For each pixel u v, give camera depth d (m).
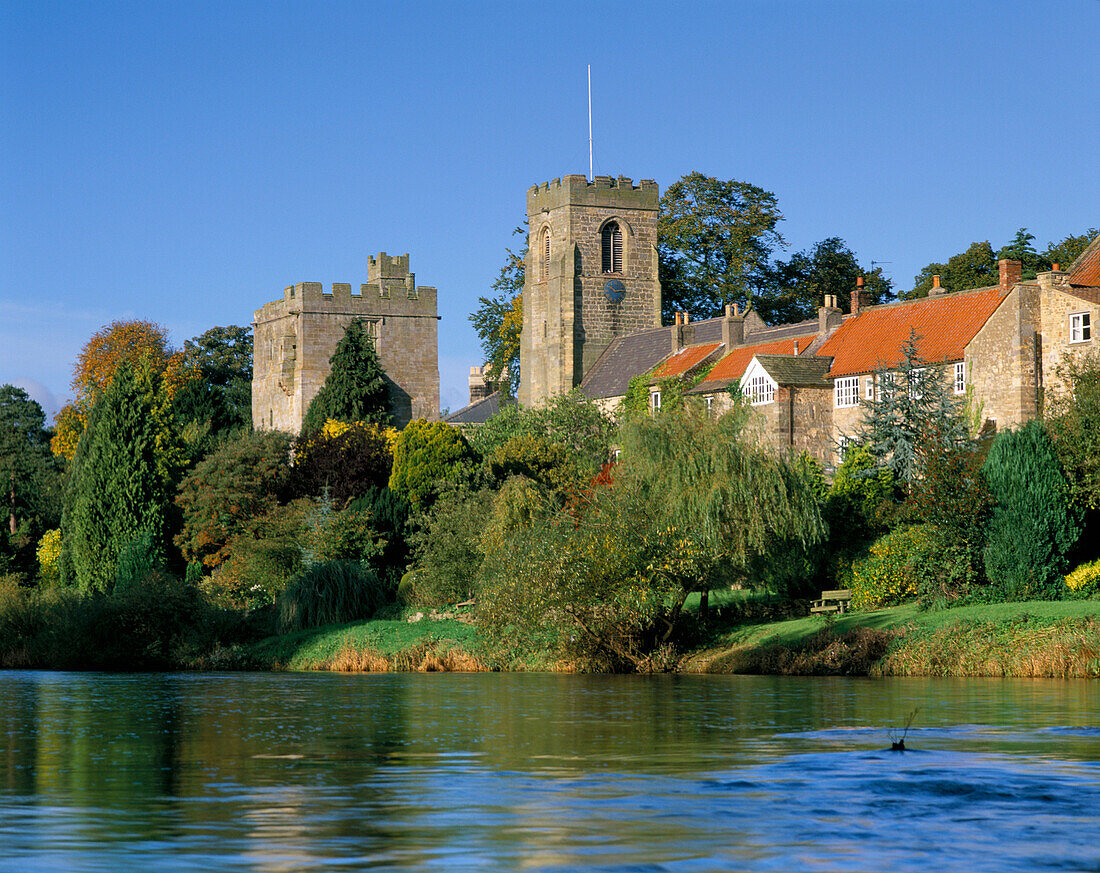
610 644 52.53
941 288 79.25
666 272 117.31
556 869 14.22
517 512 64.62
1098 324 63.81
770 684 42.09
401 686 45.09
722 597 62.22
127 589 68.88
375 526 79.94
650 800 18.36
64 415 134.88
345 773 21.36
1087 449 54.28
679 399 64.19
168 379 133.75
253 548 74.75
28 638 69.56
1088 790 19.00
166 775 21.31
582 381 105.50
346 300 125.81
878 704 32.94
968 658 45.00
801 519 55.69
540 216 110.25
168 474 90.00
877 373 68.94
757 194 116.75
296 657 64.00
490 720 30.44
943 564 53.81
